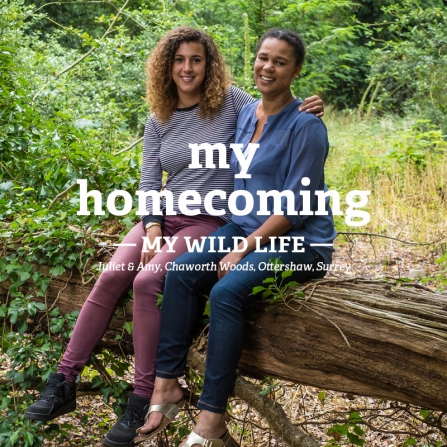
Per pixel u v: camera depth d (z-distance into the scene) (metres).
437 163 7.46
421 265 5.34
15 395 3.33
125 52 6.86
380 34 15.45
